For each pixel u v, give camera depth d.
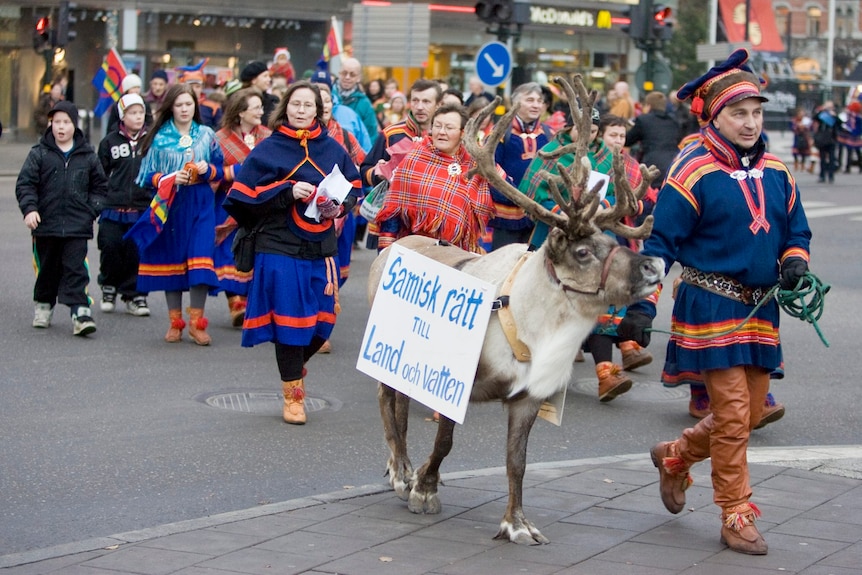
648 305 6.49
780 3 65.12
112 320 13.09
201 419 9.18
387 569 5.90
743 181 6.34
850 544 6.33
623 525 6.67
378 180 10.60
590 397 10.41
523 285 6.32
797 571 5.93
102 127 35.66
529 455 8.50
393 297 7.01
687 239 6.48
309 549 6.18
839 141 42.53
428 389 6.65
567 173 6.14
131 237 11.92
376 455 8.35
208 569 5.84
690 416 9.80
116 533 6.63
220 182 12.08
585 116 6.45
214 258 12.08
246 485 7.59
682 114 20.30
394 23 26.02
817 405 10.36
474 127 6.71
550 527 6.62
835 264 19.30
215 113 16.92
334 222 9.10
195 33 42.16
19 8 41.22
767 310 6.38
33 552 6.05
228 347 11.94
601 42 46.41
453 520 6.75
